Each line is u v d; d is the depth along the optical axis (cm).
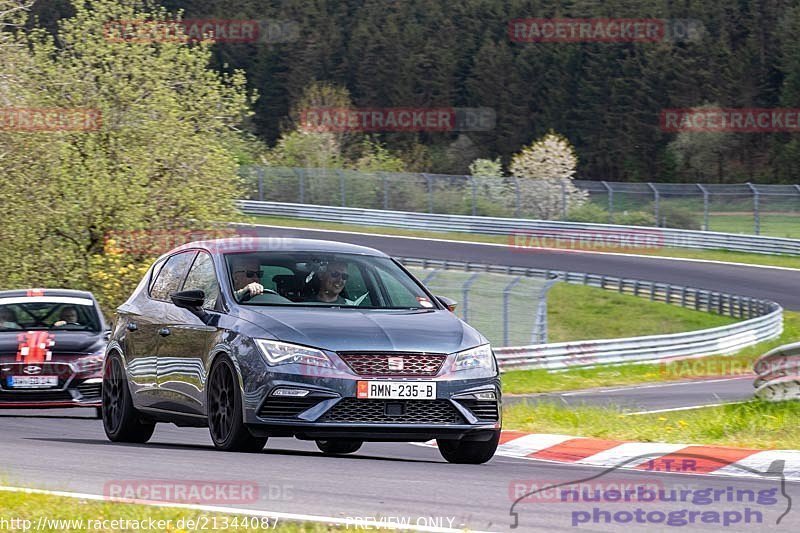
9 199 8719
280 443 3550
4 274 8775
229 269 3044
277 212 19650
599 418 4266
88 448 3012
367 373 2688
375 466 2628
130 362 3338
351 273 3086
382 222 18538
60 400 4634
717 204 18162
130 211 8981
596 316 13088
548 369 8888
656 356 9681
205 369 2920
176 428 4119
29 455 2803
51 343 4716
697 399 6506
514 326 10188
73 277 8762
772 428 3691
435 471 2589
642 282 13688
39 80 9512
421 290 3128
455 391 2741
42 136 8794
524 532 1872
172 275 3309
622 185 18775
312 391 2667
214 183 9600
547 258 16000
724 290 14062
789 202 17688
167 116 9569
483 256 16000
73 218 8881
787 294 13838
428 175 19512
